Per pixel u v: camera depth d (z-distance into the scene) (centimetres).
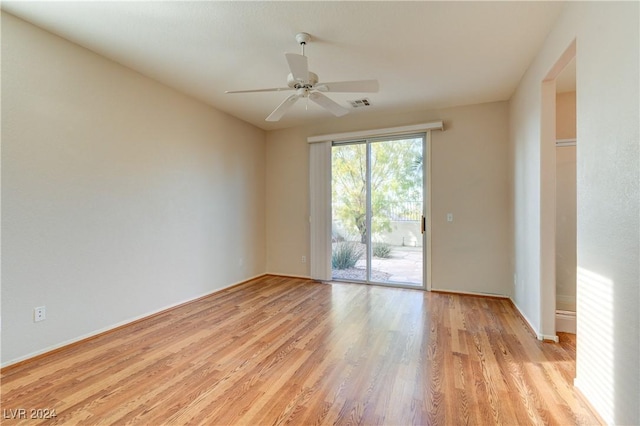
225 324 301
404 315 325
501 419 163
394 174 446
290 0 200
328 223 476
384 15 216
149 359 230
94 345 253
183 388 193
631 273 136
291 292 416
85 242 263
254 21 223
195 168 381
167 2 202
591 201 171
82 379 202
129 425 160
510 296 378
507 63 287
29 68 226
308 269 502
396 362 225
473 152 400
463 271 406
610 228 153
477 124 397
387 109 419
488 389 190
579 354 185
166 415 168
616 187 147
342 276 483
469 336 270
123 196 295
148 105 319
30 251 228
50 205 239
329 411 171
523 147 315
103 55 274
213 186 411
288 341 262
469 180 402
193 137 378
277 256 523
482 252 397
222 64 291
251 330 286
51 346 240
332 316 322
